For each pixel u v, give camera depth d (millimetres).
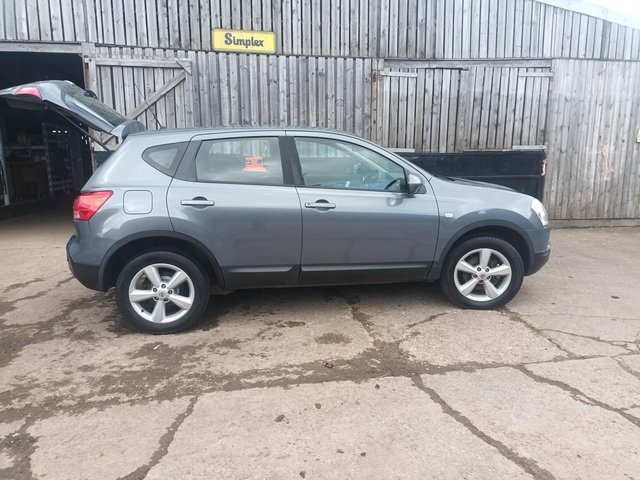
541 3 8781
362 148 4414
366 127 8758
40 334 4219
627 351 3809
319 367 3568
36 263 6672
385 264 4422
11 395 3219
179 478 2426
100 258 3957
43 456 2600
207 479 2420
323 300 4977
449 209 4418
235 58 8203
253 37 8188
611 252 7387
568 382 3328
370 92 8680
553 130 9219
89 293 5355
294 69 8406
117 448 2664
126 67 7895
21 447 2678
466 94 8914
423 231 4391
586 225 9641
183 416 2959
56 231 9000
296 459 2566
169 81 8047
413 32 8633
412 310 4684
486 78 8914
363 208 4266
